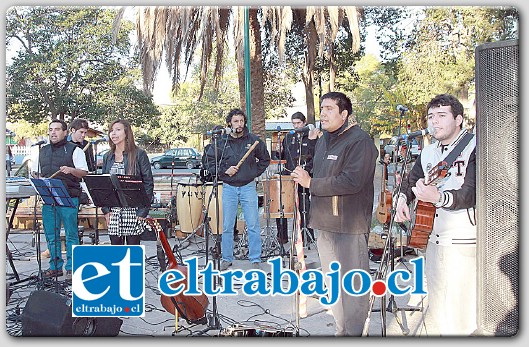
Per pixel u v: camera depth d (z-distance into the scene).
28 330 3.23
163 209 6.80
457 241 2.58
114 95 15.69
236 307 4.09
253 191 5.14
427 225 2.78
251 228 5.18
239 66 8.73
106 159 4.08
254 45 8.91
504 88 2.29
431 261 2.71
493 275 2.39
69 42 15.28
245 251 5.84
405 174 3.01
